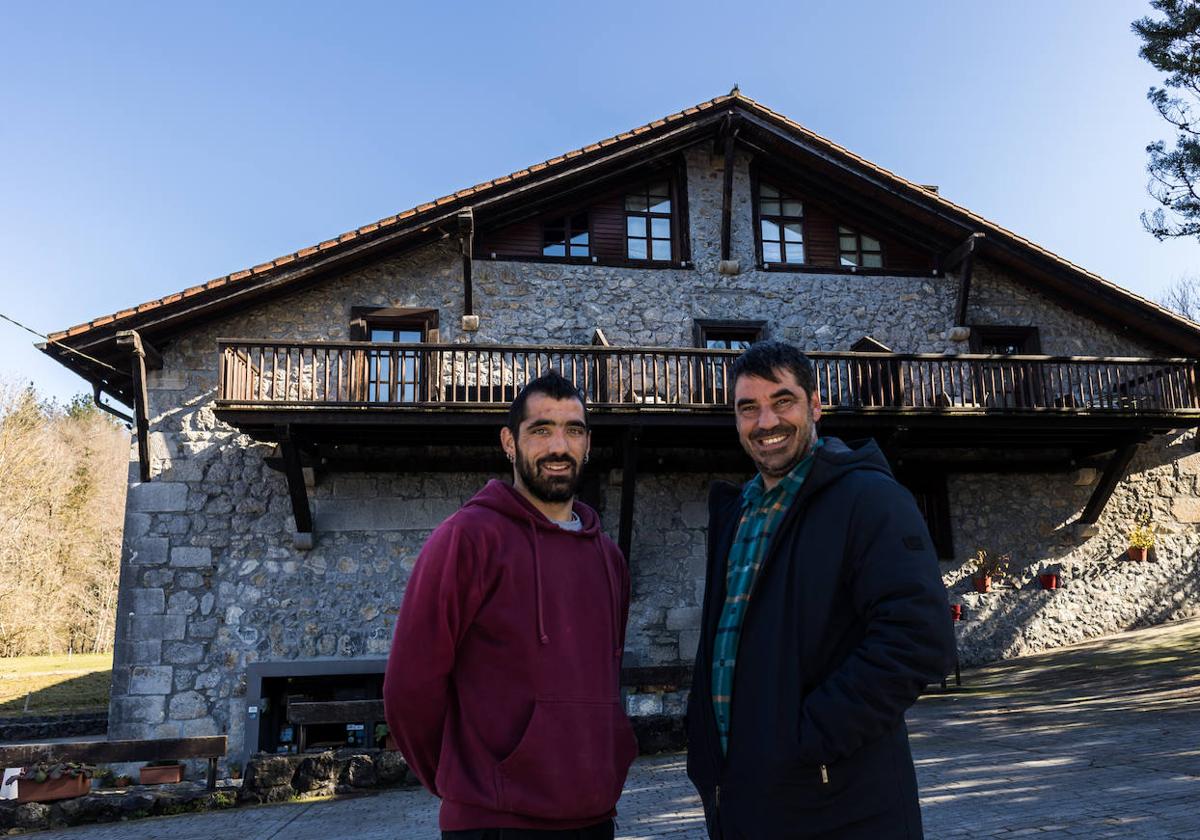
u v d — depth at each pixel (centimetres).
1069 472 1160
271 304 1020
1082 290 1147
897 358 990
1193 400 1060
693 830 427
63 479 2667
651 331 1093
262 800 634
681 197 1141
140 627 916
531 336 1062
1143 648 988
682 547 1033
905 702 165
